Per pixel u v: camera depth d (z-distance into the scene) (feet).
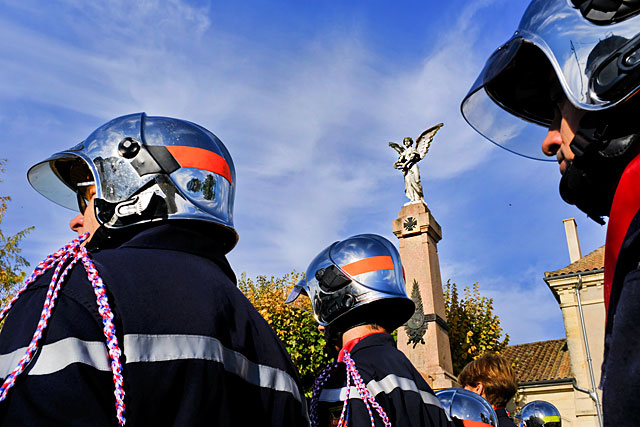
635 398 2.73
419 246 38.06
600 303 68.54
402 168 40.73
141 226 4.22
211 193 4.56
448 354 36.78
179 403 3.34
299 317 46.32
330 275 7.57
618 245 3.22
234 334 3.99
